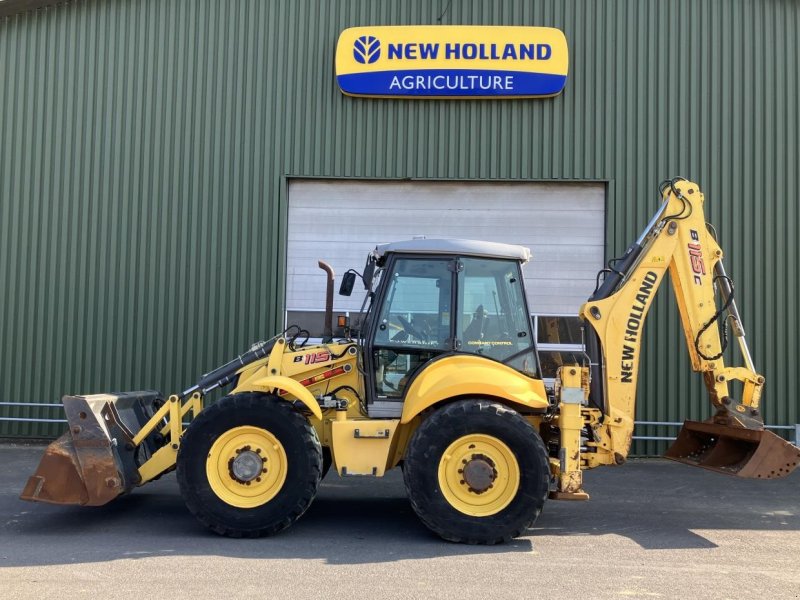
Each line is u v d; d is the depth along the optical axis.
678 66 9.99
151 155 10.24
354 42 10.00
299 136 10.16
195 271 10.11
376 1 10.16
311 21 10.22
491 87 9.88
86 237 10.22
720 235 9.87
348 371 6.16
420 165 10.09
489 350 5.98
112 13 10.37
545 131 10.02
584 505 7.04
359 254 10.20
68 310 10.16
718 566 5.04
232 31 10.27
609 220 9.95
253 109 10.20
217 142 10.20
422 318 6.02
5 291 10.23
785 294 9.82
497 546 5.46
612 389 6.12
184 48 10.29
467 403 5.58
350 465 5.71
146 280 10.13
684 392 9.71
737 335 6.57
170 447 6.02
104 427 5.72
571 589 4.48
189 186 10.18
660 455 9.73
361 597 4.26
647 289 6.27
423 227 10.18
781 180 9.90
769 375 9.75
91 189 10.26
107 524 6.05
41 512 6.47
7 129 10.38
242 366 6.53
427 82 9.95
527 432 5.49
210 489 5.58
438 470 5.48
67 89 10.35
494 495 5.52
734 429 6.23
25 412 10.12
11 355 10.17
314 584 4.49
